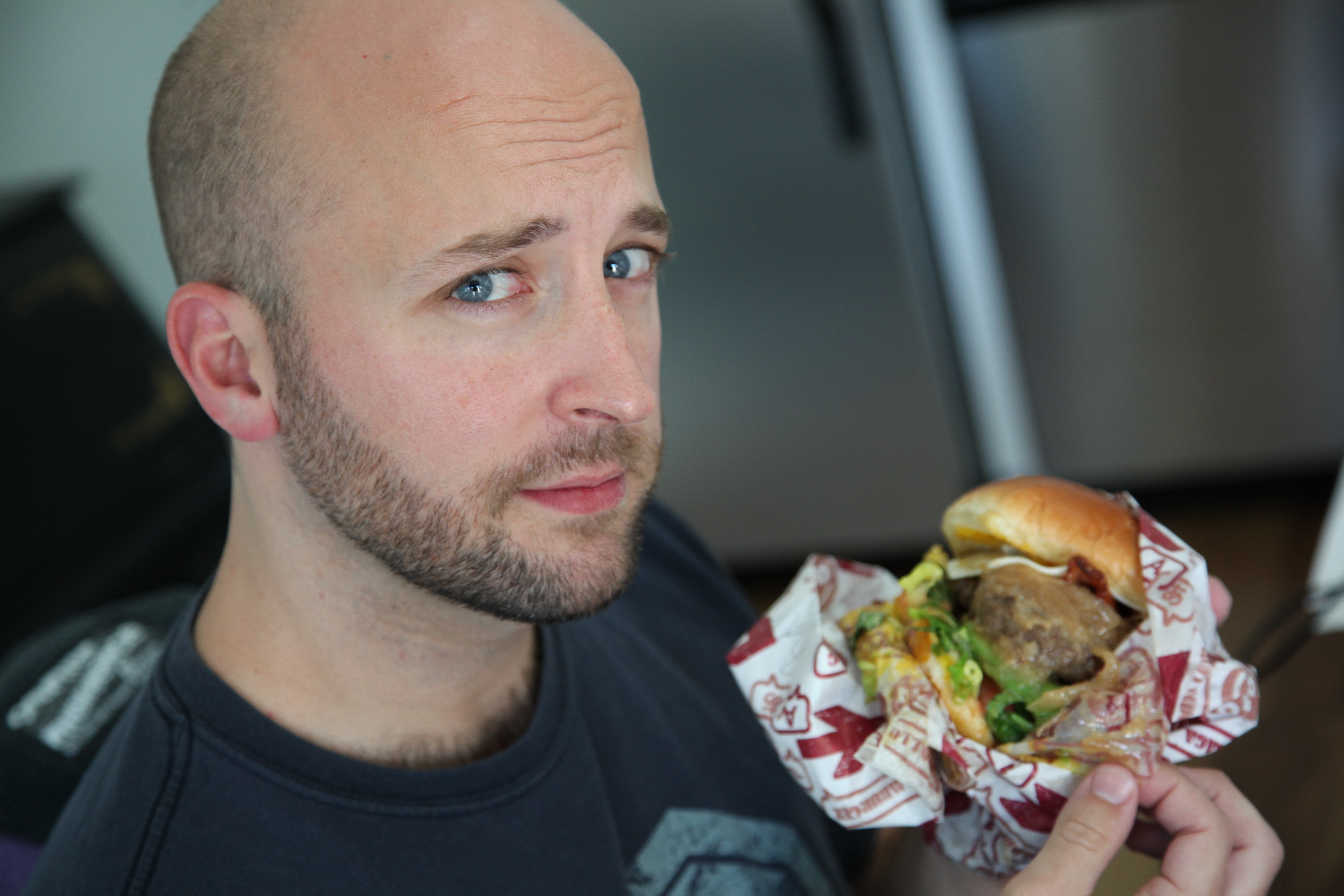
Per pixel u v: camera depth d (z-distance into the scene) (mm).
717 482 1907
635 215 551
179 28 1552
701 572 797
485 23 529
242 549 590
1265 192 1729
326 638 580
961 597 610
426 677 592
